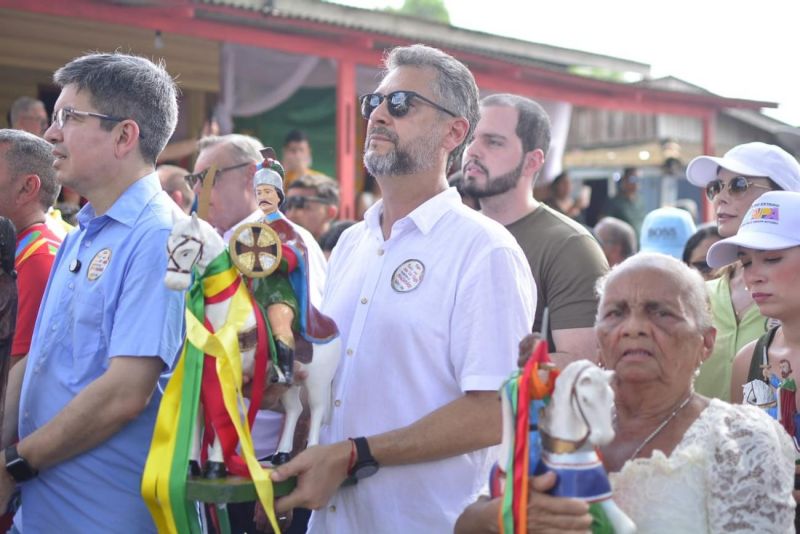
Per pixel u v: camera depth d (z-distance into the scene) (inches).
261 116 430.3
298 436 108.8
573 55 599.2
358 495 107.3
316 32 357.1
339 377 109.8
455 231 109.1
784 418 109.9
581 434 81.8
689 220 252.5
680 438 90.0
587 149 630.5
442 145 111.9
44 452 110.5
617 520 82.0
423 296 107.3
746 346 128.9
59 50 336.5
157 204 118.9
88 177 118.4
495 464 90.4
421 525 105.5
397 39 374.0
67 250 124.8
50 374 117.7
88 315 114.9
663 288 90.3
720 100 572.4
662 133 633.0
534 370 82.9
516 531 81.6
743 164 157.6
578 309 150.9
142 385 110.4
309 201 245.1
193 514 95.7
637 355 89.6
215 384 93.7
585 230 159.8
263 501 92.4
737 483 86.4
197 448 96.2
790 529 87.9
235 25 338.0
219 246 95.8
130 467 115.0
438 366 106.7
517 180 163.8
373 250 113.7
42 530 116.5
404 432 102.0
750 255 120.4
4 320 117.5
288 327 96.6
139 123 119.3
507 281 106.0
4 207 145.8
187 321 94.3
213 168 100.2
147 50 358.0
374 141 110.9
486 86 442.3
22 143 147.3
